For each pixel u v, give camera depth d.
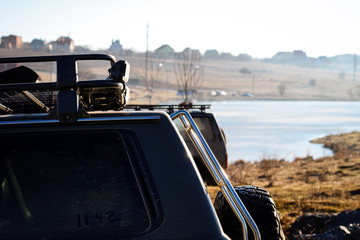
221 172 2.74
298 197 12.04
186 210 2.24
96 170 2.26
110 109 2.96
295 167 26.62
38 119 2.28
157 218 2.22
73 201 2.22
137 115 2.35
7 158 2.25
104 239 2.17
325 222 7.50
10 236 2.17
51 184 2.23
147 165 2.28
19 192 2.22
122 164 2.28
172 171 2.29
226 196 2.71
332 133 65.94
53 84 2.28
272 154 40.72
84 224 2.19
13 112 3.06
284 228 8.23
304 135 62.19
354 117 109.75
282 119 98.00
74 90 2.29
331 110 150.25
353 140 51.41
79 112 2.27
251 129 70.56
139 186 2.25
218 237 2.22
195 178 2.29
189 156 2.33
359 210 7.29
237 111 133.50
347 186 15.29
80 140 2.29
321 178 19.28
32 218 2.19
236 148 45.75
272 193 13.53
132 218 2.21
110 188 2.24
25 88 2.25
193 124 2.84
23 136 2.27
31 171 2.24
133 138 2.31
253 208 3.24
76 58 2.35
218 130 12.68
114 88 2.46
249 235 3.20
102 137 2.30
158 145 2.31
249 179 20.69
